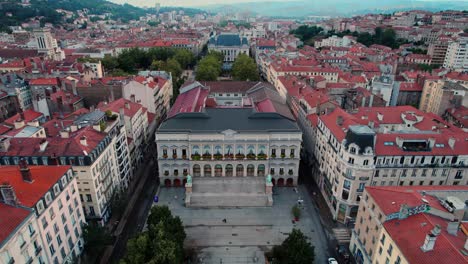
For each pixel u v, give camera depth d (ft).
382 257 221.87
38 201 207.00
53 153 277.23
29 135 312.29
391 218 220.84
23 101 544.62
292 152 375.45
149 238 243.40
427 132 334.03
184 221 327.26
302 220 331.57
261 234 311.27
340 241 302.45
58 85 538.88
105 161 312.71
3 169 229.66
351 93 538.47
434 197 244.01
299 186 393.91
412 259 185.57
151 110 539.70
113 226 317.22
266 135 363.35
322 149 375.25
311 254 245.04
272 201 352.08
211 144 366.63
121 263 224.94
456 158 302.66
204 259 281.13
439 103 541.75
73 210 255.70
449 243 184.96
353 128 303.89
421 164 302.25
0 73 643.86
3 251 172.35
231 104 587.27
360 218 268.00
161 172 379.55
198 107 435.53
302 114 474.90
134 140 410.93
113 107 400.47
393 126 422.82
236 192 364.17
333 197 329.52
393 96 604.49
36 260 203.72
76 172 279.69
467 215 233.35
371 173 297.12
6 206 193.26
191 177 378.12
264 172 384.47
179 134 362.53
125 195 340.39
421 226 204.44
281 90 632.38
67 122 355.36
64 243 240.53
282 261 253.03
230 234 311.06
